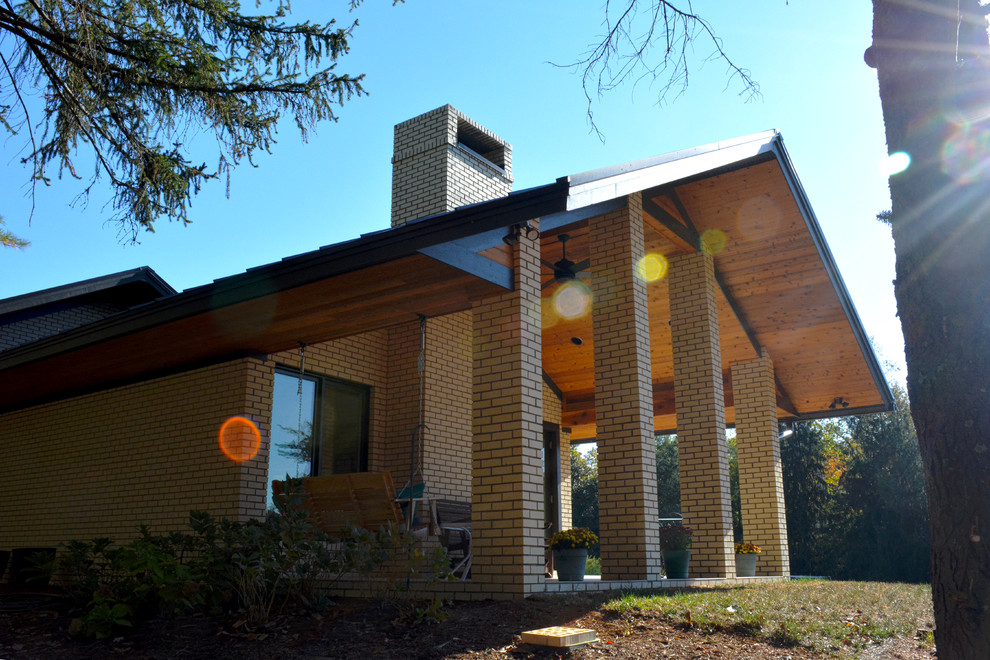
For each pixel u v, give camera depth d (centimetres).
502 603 646
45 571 701
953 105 389
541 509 703
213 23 822
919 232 387
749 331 1342
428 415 1098
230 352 949
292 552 631
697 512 1054
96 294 1564
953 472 356
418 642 543
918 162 394
